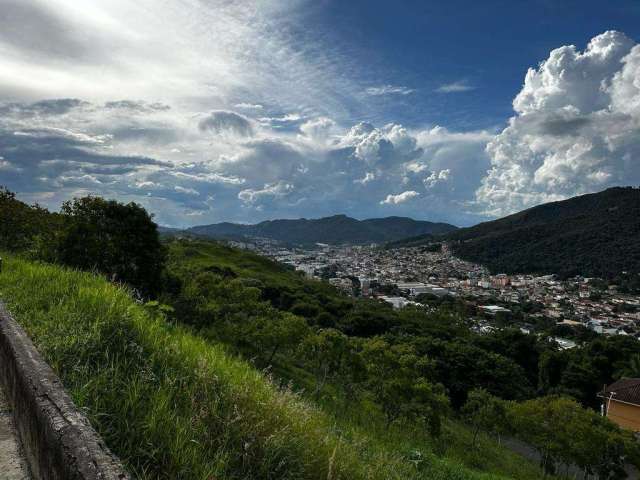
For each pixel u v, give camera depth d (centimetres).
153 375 359
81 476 171
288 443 344
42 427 222
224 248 11356
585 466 2700
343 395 2203
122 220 2095
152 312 607
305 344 2245
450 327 8325
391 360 2147
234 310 2778
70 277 665
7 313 410
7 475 236
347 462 401
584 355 6600
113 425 284
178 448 270
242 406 360
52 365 338
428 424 2105
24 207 2266
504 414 3000
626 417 4419
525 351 6844
